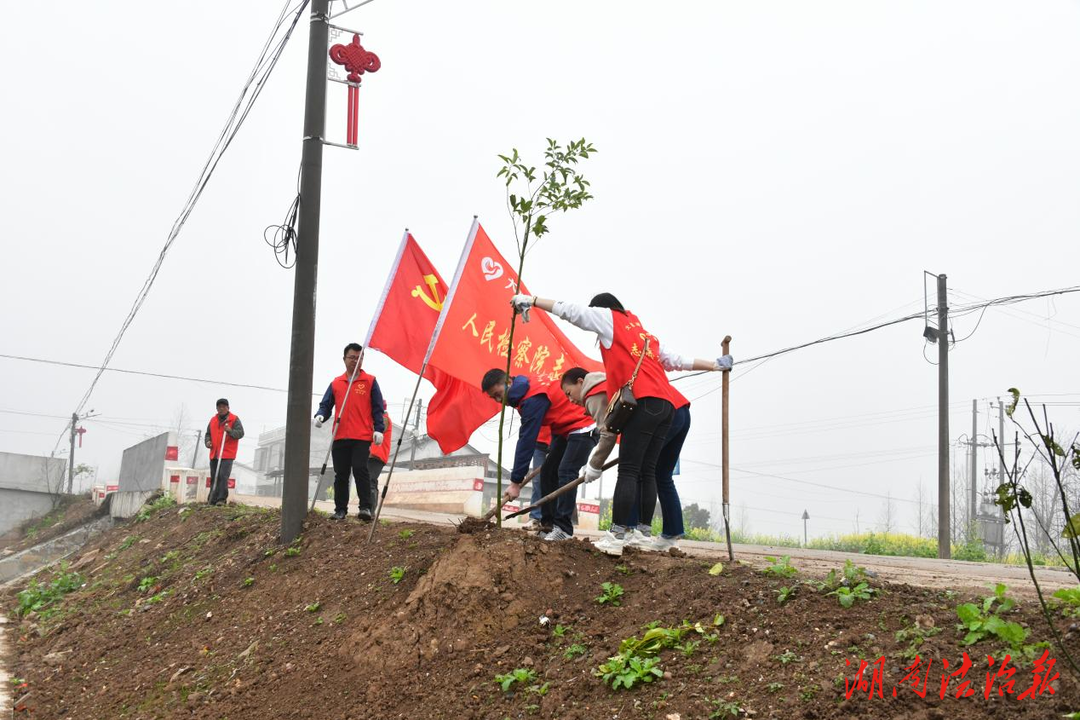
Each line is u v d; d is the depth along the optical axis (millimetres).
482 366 7574
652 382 5719
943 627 3844
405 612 5398
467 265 7676
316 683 5289
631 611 4902
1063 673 3342
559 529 6492
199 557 9359
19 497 28734
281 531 8492
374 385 9070
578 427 6578
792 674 3799
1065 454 3502
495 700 4480
